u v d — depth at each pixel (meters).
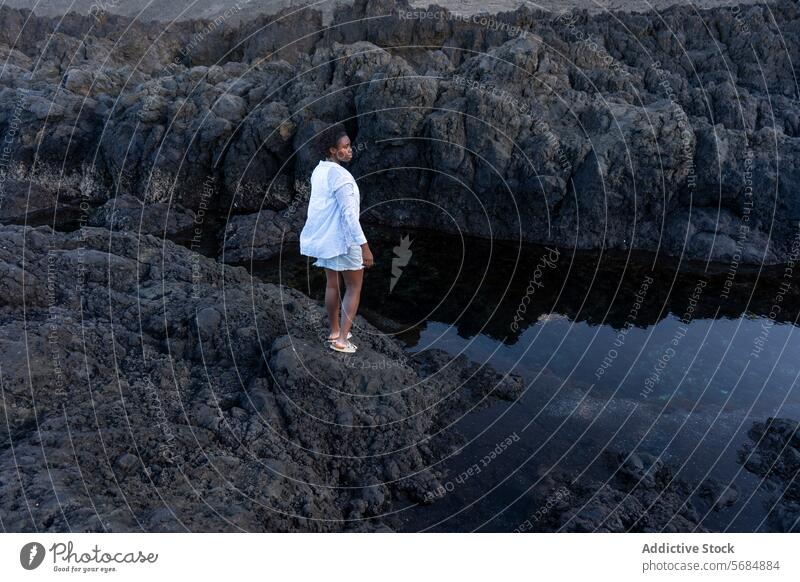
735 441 4.28
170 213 9.00
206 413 3.65
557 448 4.14
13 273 4.32
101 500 2.88
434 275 7.18
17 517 2.64
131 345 4.15
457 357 5.25
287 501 3.26
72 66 14.76
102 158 10.24
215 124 9.45
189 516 2.92
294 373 3.98
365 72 9.73
